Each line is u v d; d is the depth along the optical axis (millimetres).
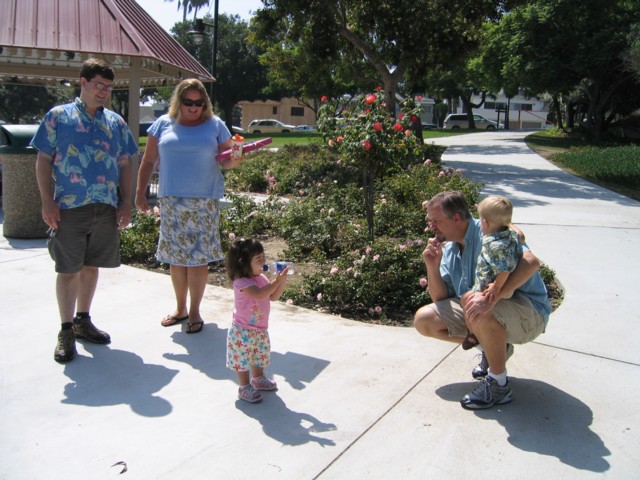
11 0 9367
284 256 6941
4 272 5984
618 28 29422
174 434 3168
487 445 3082
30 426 3219
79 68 13062
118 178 4332
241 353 3494
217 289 5742
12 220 7418
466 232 3576
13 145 7266
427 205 3639
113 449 3016
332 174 11883
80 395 3582
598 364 4035
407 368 3988
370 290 5223
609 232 8266
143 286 5699
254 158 15102
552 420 3326
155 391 3652
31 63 12492
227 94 55281
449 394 3631
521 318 3393
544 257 6816
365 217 8047
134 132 10086
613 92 33375
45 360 4043
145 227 7055
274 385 3672
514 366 4004
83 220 4078
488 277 3273
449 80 49375
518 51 31438
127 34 9789
